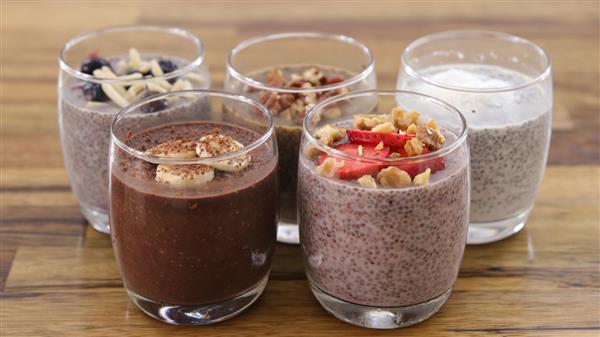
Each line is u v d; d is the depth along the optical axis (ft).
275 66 2.59
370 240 2.11
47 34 3.29
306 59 2.59
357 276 2.16
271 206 2.21
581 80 3.05
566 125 2.85
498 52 2.55
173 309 2.21
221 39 3.22
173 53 2.60
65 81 2.45
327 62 2.58
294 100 2.38
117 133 2.22
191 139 2.25
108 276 2.38
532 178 2.41
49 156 2.76
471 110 2.35
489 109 2.35
